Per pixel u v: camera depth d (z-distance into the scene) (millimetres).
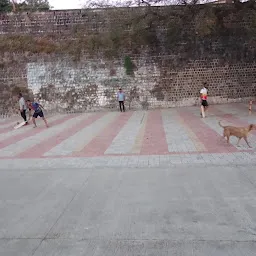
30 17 18391
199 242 3504
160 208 4449
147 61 18422
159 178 5770
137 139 9531
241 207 4336
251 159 6598
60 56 18469
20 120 17000
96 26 18422
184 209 4375
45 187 5684
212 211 4262
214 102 18641
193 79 18516
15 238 3848
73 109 18797
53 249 3541
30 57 18516
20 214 4559
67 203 4848
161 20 16531
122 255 3336
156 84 18547
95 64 18516
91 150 8453
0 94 18656
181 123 12203
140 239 3641
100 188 5434
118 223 4070
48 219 4328
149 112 17141
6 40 18438
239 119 12195
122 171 6352
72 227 4043
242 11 14477
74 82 18641
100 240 3674
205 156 7043
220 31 18094
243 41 18312
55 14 18391
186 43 18297
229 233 3660
